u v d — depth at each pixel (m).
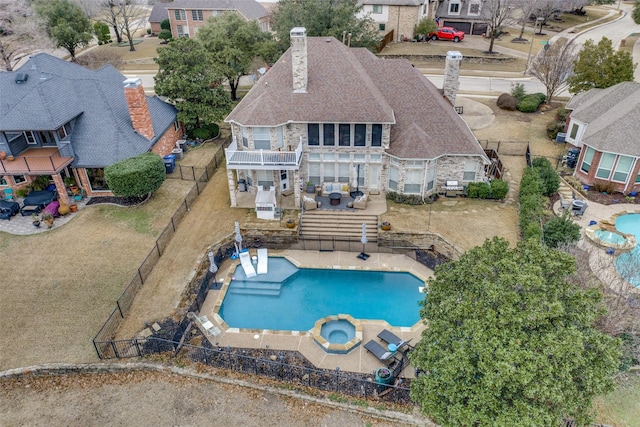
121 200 31.64
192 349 20.89
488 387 13.29
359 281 26.25
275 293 25.30
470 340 14.23
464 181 32.59
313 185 32.50
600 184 32.28
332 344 21.34
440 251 27.95
